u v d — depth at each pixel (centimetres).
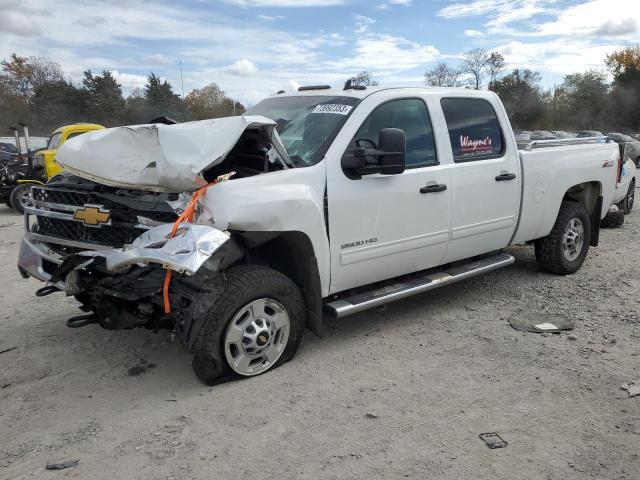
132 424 327
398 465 287
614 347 429
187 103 5612
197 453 298
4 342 451
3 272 672
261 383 373
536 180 554
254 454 297
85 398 361
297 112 459
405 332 465
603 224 924
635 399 350
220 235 327
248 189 355
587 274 630
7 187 1209
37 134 4709
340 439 310
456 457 293
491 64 5656
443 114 479
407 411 339
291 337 391
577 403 346
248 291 356
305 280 396
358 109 425
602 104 6475
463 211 486
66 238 399
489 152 513
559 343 438
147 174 351
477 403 348
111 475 280
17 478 279
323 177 393
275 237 375
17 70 5066
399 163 397
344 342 444
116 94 4966
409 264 460
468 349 429
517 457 293
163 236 334
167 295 329
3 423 332
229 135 351
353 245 414
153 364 409
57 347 440
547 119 6688
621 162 882
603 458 291
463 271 504
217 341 350
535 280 609
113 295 342
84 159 382
